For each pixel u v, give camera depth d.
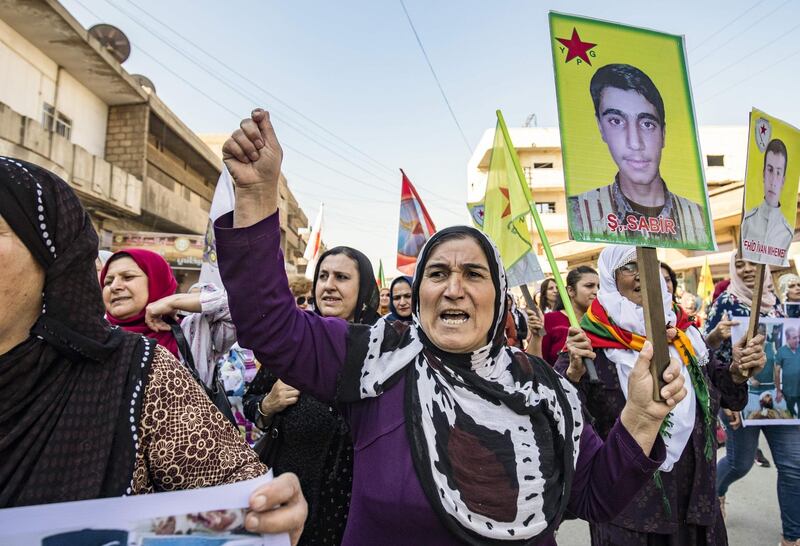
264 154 1.24
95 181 12.56
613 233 1.62
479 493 1.26
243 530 0.88
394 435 1.33
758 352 2.38
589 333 2.48
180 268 14.62
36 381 0.93
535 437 1.38
